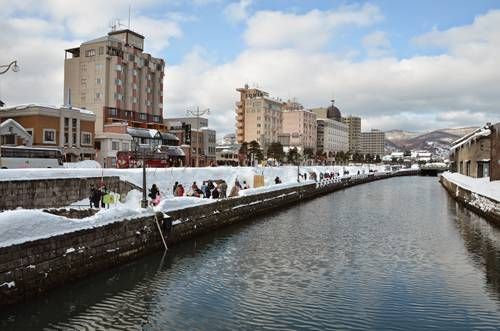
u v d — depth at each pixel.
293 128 174.00
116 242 20.11
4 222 14.27
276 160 131.50
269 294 17.17
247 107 157.75
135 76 89.50
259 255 23.81
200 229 29.34
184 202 28.08
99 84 84.19
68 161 59.03
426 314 15.11
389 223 36.12
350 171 122.62
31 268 15.04
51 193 28.78
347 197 63.12
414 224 35.53
